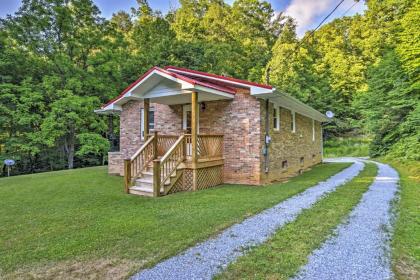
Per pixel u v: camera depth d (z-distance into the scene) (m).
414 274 2.99
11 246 3.88
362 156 24.22
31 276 3.03
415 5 11.72
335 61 29.38
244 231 4.33
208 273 3.02
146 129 8.86
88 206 6.20
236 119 9.09
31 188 8.61
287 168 11.28
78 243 3.94
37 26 17.30
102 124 19.02
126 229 4.50
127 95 8.70
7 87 15.93
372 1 27.64
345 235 4.12
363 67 28.02
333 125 28.67
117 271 3.10
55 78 17.02
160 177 7.33
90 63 18.84
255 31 32.97
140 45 24.94
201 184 8.24
